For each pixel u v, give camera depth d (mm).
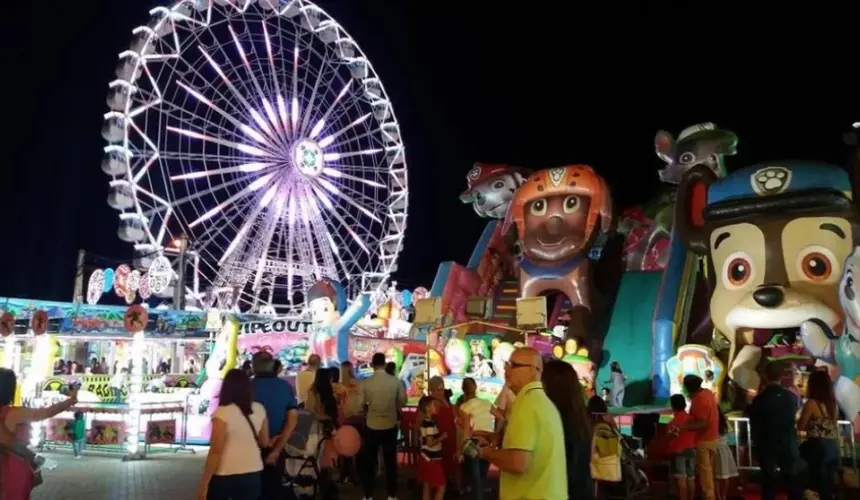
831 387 9359
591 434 5762
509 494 5062
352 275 37312
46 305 26062
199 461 15531
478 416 10516
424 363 20719
